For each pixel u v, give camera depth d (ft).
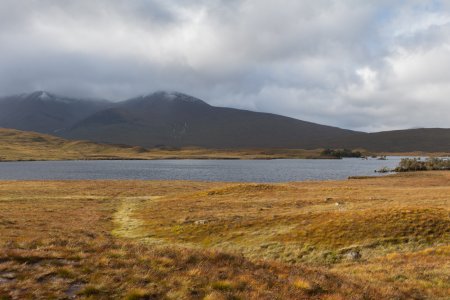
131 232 133.69
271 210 162.50
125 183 345.31
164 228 135.74
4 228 119.96
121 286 46.73
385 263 82.94
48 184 320.70
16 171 601.21
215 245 114.32
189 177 506.89
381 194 216.33
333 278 61.41
